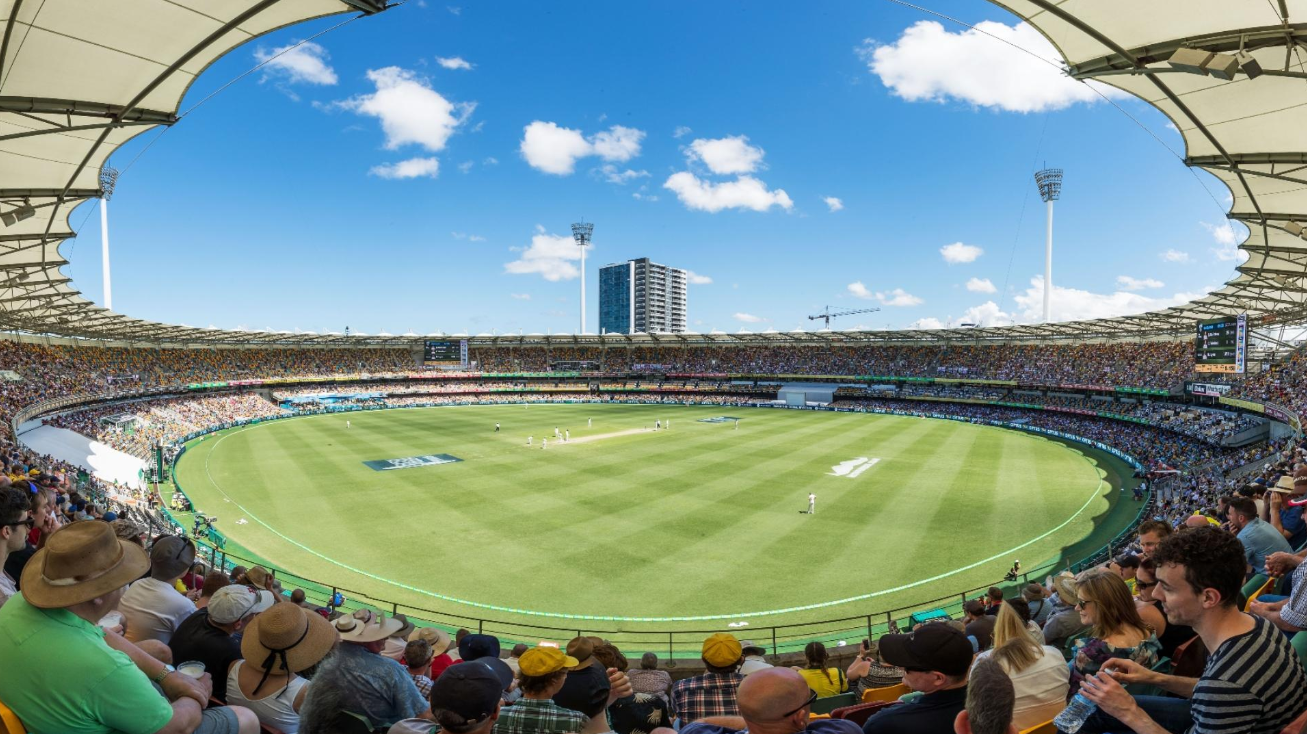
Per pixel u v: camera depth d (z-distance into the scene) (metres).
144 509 27.69
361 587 21.25
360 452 47.00
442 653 10.05
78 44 11.95
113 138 16.05
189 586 11.36
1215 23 10.61
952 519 28.81
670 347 106.19
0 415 36.09
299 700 4.44
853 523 28.11
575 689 4.63
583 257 122.12
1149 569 5.83
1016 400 71.94
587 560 23.72
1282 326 47.38
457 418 70.94
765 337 93.19
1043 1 11.12
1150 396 59.44
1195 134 14.77
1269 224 19.23
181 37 12.14
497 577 22.16
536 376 100.69
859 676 8.57
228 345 83.06
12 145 15.48
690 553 24.36
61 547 3.15
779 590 21.03
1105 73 12.59
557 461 43.12
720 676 5.73
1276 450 33.34
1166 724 3.48
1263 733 2.96
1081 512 30.17
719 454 45.88
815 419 70.31
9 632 3.10
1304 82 11.82
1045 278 91.81
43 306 38.53
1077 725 3.38
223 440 53.94
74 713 3.01
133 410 57.94
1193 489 31.47
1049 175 89.88
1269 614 4.39
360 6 11.73
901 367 87.19
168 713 3.26
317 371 88.75
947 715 3.34
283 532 27.09
